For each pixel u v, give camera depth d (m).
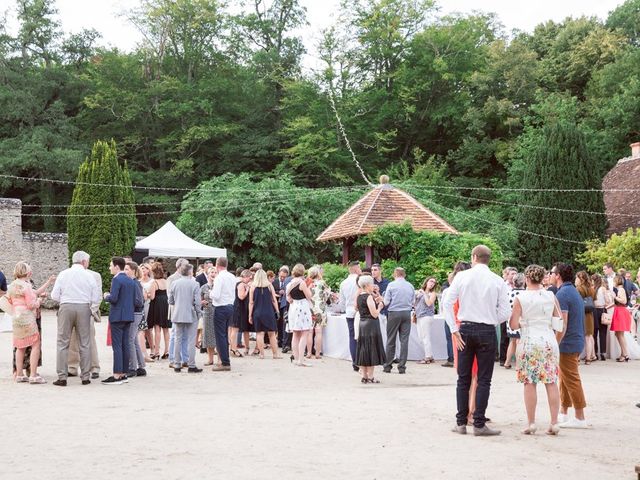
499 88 48.38
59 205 46.28
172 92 48.72
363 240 19.67
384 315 15.72
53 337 19.66
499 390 11.38
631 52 45.28
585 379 12.99
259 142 48.97
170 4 49.69
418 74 48.50
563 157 33.94
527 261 34.72
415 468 6.19
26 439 7.28
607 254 25.95
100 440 7.23
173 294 13.41
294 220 39.72
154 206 47.62
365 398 10.28
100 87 48.41
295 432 7.69
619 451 7.07
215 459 6.46
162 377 12.66
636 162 37.16
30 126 46.97
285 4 53.06
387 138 47.59
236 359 15.76
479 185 45.59
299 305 14.74
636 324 19.16
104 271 30.91
